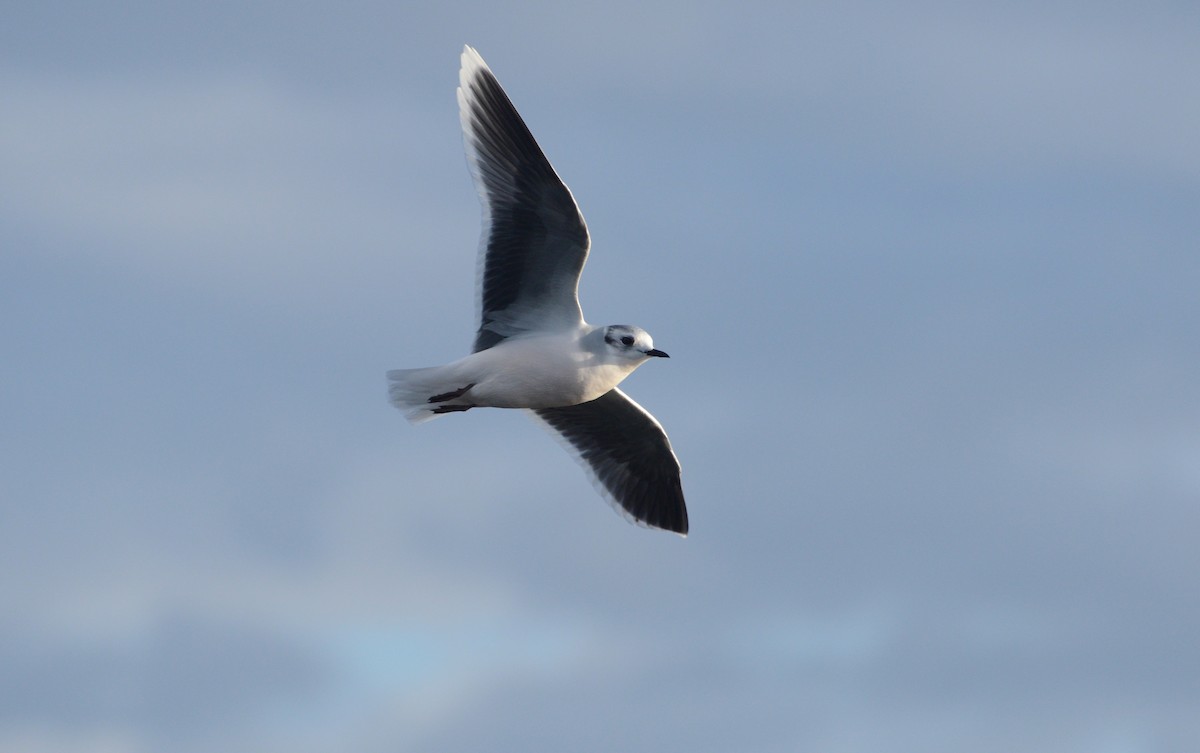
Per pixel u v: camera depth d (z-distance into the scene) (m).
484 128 17.48
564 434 20.19
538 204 17.08
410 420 17.70
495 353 17.39
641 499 20.33
